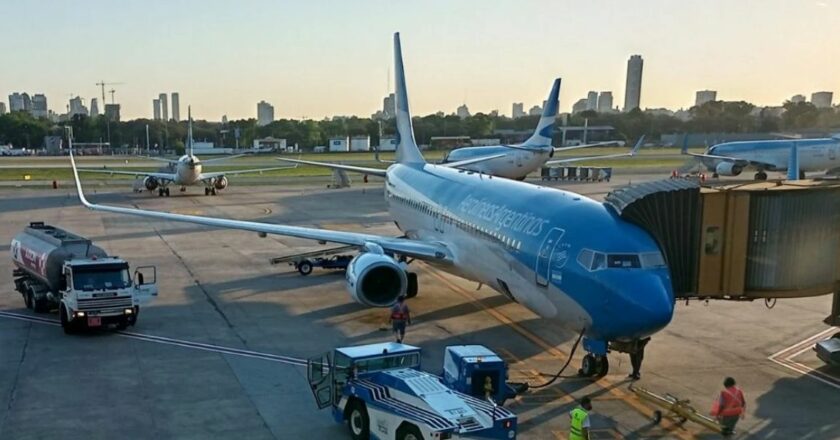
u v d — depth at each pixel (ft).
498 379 58.03
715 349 78.74
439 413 46.24
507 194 84.07
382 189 296.92
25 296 93.71
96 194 259.80
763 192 68.54
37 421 55.77
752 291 70.18
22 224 177.37
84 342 77.66
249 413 58.18
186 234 164.76
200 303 97.45
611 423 57.31
